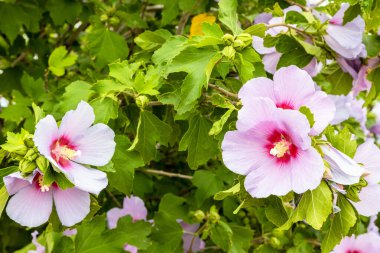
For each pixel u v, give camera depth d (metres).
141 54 0.80
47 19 1.06
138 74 0.67
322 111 0.55
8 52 1.06
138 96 0.67
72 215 0.57
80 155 0.58
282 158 0.55
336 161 0.53
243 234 0.88
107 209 1.01
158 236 0.87
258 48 0.73
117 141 0.65
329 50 0.74
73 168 0.57
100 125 0.59
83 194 0.57
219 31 0.64
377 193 0.58
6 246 1.13
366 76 0.78
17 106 0.85
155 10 1.10
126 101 0.72
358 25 0.72
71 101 0.68
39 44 1.05
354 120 1.07
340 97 0.79
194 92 0.62
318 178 0.52
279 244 0.90
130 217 0.82
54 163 0.54
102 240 0.79
